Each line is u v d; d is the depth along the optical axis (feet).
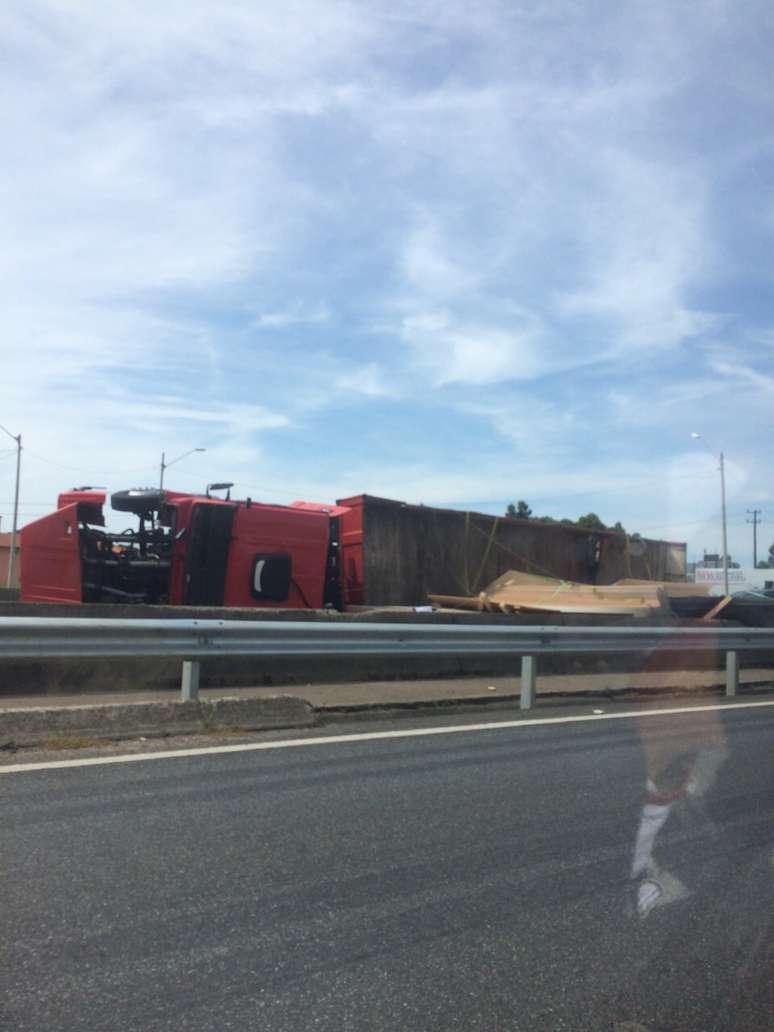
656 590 49.29
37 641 23.89
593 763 23.84
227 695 30.27
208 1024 10.85
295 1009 11.28
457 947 13.10
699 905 14.88
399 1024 11.06
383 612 37.42
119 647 24.98
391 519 50.57
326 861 16.14
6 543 134.82
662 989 12.21
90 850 16.14
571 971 12.57
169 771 21.30
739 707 34.27
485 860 16.52
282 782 20.84
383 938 13.26
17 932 12.96
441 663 37.27
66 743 23.03
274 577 43.60
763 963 13.02
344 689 32.94
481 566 54.90
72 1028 10.66
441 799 20.12
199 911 13.85
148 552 42.47
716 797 21.21
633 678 40.83
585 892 15.24
